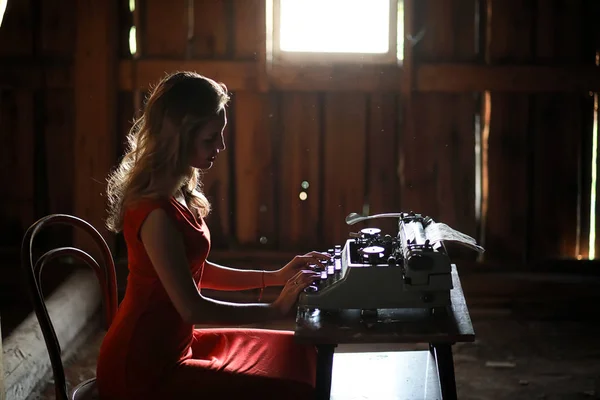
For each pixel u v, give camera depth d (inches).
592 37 168.1
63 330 139.8
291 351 83.0
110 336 80.5
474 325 159.5
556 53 168.2
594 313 164.6
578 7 167.0
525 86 166.9
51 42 169.3
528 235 174.6
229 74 167.5
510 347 148.3
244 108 171.2
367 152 172.4
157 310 79.4
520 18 167.0
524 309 165.6
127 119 170.6
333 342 76.4
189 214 80.7
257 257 173.8
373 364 103.2
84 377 133.4
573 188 172.7
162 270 77.1
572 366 139.3
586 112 170.4
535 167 172.6
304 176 173.6
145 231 77.4
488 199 173.5
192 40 168.9
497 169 172.1
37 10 168.6
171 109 77.9
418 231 87.0
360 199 173.9
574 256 174.6
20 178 174.4
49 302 145.3
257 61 167.2
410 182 172.2
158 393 78.2
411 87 167.3
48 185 175.0
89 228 88.0
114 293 90.0
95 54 166.1
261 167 173.5
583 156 171.9
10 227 176.2
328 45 169.0
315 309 83.0
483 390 128.7
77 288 154.4
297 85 168.2
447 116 170.1
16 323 149.7
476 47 168.6
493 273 171.9
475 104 170.1
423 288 79.0
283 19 167.9
